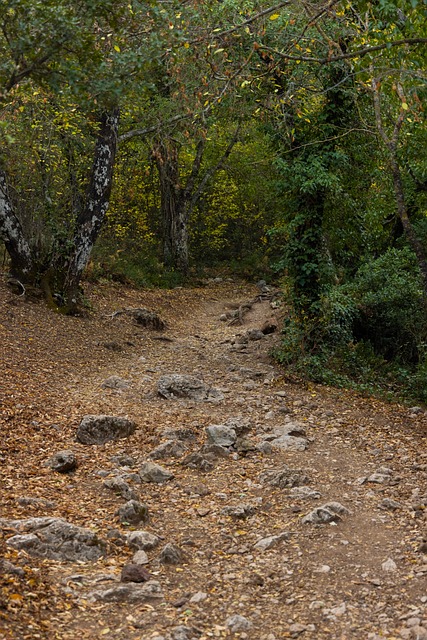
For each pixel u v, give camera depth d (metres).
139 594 5.33
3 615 4.63
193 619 5.07
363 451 9.84
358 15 10.38
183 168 35.12
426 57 8.87
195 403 11.99
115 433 9.62
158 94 19.53
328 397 13.38
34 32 6.54
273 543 6.49
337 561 6.13
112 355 15.72
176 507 7.44
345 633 4.88
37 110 16.61
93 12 6.99
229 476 8.52
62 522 6.26
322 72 14.31
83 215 18.61
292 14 12.55
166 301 25.17
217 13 10.76
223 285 32.78
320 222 15.94
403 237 22.83
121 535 6.51
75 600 5.17
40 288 18.25
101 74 7.01
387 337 18.83
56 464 8.27
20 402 10.60
